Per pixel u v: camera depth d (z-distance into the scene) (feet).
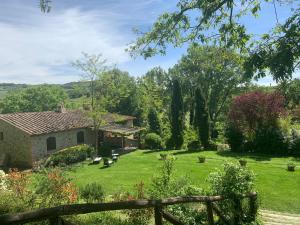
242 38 22.71
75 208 11.31
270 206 43.52
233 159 78.69
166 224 22.89
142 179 63.31
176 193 29.19
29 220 9.75
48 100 240.12
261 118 92.27
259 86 140.77
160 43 25.16
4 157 98.94
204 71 151.64
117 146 119.24
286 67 16.17
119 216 25.61
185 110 162.91
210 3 22.13
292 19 16.70
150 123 126.52
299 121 98.78
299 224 33.37
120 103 162.50
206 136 103.76
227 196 26.14
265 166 68.80
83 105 128.16
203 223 25.58
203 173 64.08
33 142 95.04
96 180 65.26
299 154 83.51
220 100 153.89
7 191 27.09
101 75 113.09
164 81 187.93
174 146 109.70
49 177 28.50
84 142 112.98
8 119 99.91
